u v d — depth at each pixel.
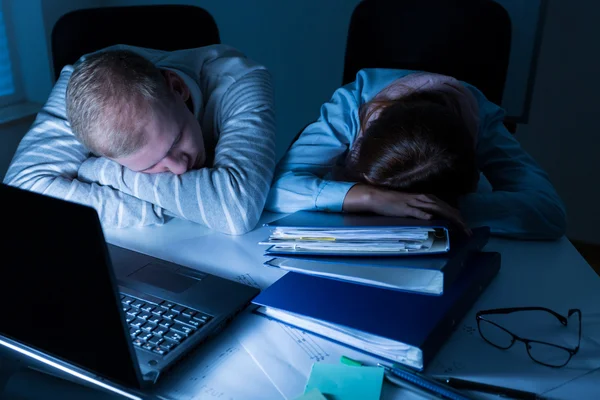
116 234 1.06
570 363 0.71
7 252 0.60
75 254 0.53
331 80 2.49
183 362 0.70
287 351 0.73
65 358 0.66
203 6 2.52
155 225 1.10
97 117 0.91
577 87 2.23
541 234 1.03
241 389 0.66
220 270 0.93
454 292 0.79
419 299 0.77
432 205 0.90
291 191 1.11
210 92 1.27
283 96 2.58
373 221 0.84
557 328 0.78
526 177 1.13
